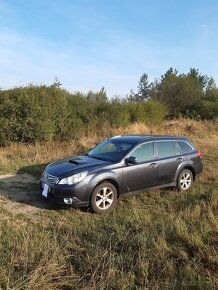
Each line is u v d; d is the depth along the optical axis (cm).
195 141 1714
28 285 421
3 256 487
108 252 518
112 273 454
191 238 560
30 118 1412
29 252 497
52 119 1477
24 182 958
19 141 1441
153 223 646
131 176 790
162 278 460
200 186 942
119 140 865
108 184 748
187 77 3644
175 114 3488
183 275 464
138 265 482
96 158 816
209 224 626
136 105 2233
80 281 452
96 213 731
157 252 518
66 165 774
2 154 1256
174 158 885
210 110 3184
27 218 681
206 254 518
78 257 506
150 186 834
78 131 1595
